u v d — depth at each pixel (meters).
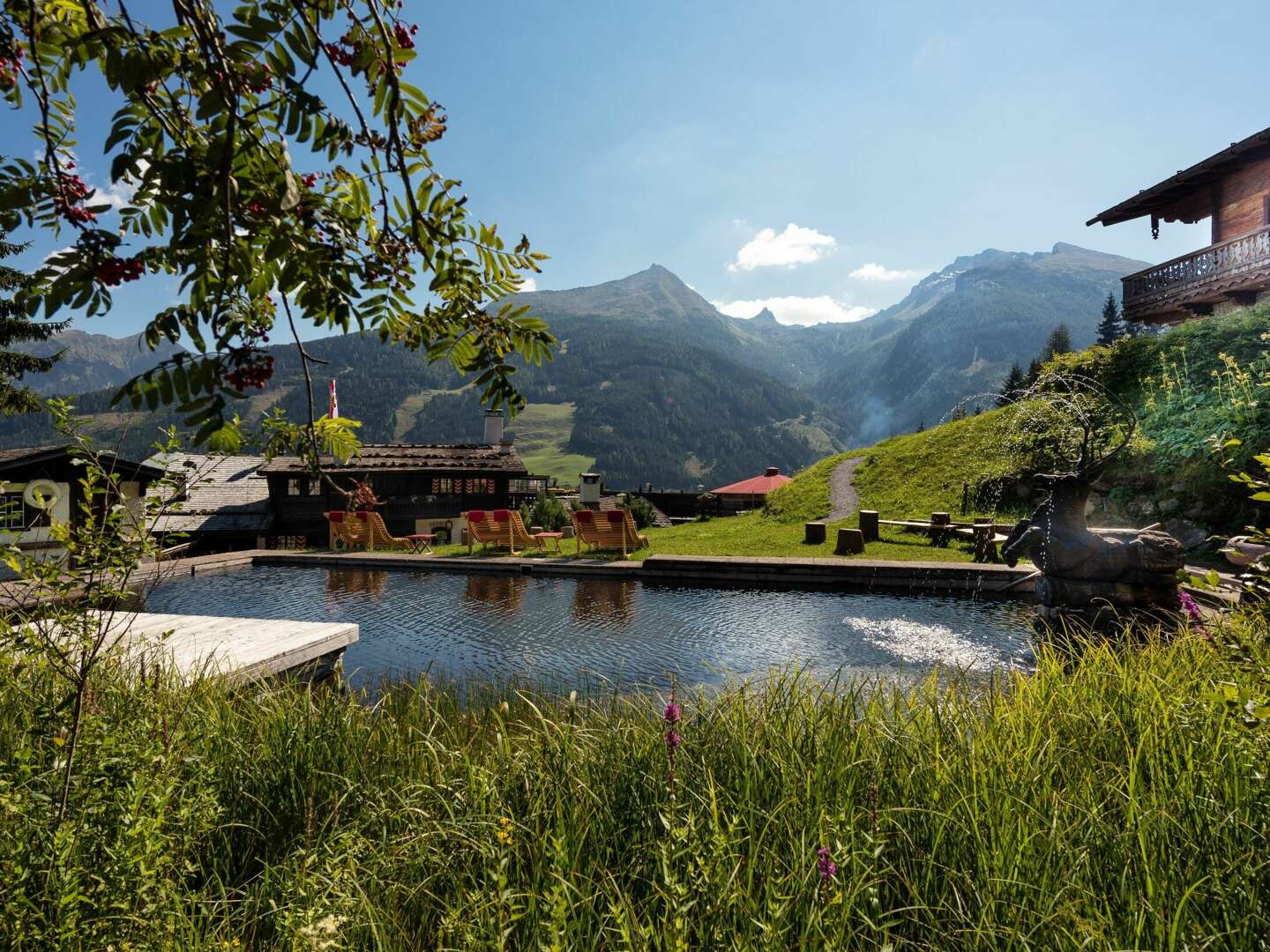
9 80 1.45
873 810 2.08
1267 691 2.16
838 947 1.63
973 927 1.79
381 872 2.23
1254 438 12.48
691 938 1.75
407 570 15.62
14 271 18.44
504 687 6.36
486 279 1.80
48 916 1.69
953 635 8.30
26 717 2.59
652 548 17.08
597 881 2.12
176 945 1.75
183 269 1.11
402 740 3.60
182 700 3.40
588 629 9.16
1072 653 5.02
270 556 16.84
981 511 17.55
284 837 2.63
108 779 2.00
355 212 1.67
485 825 2.21
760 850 2.10
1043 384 19.53
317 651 6.31
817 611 10.14
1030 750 2.61
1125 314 21.80
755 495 34.69
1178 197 20.47
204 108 1.13
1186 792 2.24
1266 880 1.80
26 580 1.92
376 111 1.54
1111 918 1.75
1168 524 13.41
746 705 3.53
